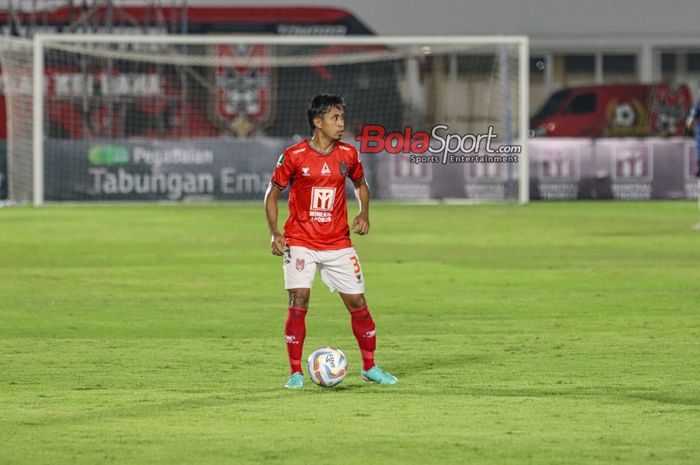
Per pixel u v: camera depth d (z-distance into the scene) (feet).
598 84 492.13
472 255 234.99
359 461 82.48
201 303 168.76
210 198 411.95
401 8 521.24
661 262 221.05
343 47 495.41
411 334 140.97
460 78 473.26
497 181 415.23
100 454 84.48
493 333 141.59
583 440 88.22
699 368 118.01
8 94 410.72
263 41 395.34
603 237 274.77
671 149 425.28
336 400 102.58
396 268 212.43
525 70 403.13
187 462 82.38
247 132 463.42
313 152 107.65
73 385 109.91
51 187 402.72
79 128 447.83
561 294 177.47
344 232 109.29
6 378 113.39
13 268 212.84
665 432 90.68
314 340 136.87
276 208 108.58
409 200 415.03
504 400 102.47
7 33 472.44
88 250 245.24
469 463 82.02
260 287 186.70
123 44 466.29
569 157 422.41
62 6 490.08
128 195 407.64
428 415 96.53
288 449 85.56
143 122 457.27
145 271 208.03
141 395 105.09
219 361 122.83
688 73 541.75
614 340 135.74
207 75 461.78
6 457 83.66
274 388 108.27
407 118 476.54
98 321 151.84
